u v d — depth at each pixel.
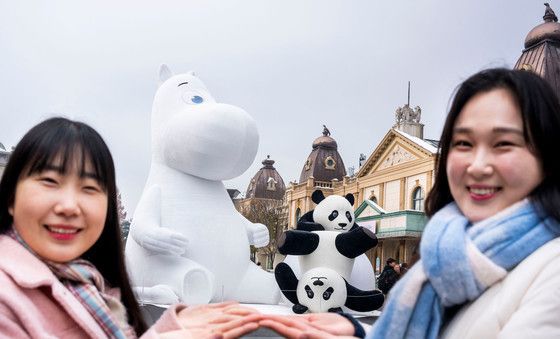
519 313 1.55
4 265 1.82
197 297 8.21
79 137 2.01
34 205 1.91
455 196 1.88
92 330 1.82
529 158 1.75
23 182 1.94
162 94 9.58
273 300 9.09
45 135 1.97
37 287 1.83
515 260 1.65
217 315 2.01
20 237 1.95
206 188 9.06
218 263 8.64
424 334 1.75
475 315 1.66
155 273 8.32
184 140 8.62
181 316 2.02
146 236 8.20
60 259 1.94
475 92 1.88
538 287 1.57
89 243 2.03
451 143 1.96
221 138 8.51
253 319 1.89
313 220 9.26
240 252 8.91
